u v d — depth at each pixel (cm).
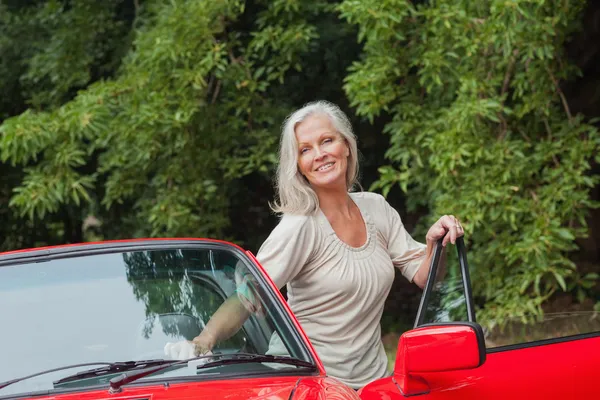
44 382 293
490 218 759
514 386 333
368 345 379
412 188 978
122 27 1096
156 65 889
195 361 304
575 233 747
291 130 382
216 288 332
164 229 976
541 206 746
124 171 961
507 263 727
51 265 333
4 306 315
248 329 323
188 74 877
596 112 878
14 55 1142
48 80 1131
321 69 1030
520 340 360
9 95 1162
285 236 370
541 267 690
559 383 338
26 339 306
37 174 922
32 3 1156
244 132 984
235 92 951
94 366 299
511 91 811
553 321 367
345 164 384
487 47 759
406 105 832
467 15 779
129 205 1131
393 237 402
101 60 1104
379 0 773
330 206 385
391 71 834
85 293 322
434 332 307
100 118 892
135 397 278
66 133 909
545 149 764
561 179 752
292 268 371
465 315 365
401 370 318
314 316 377
